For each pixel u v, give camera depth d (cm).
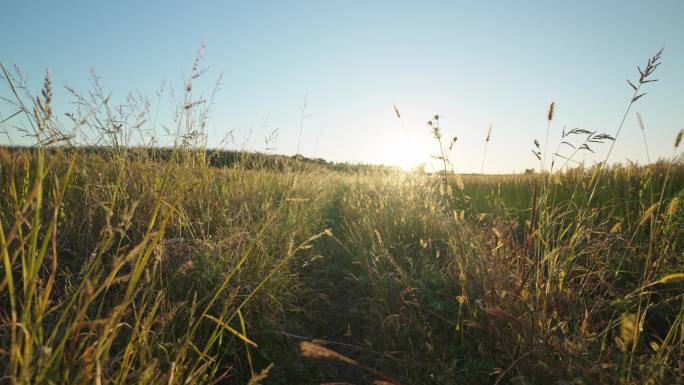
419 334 264
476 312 252
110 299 225
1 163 293
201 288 250
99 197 299
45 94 135
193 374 175
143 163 350
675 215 302
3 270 224
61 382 136
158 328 196
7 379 115
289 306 308
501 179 966
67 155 332
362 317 316
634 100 225
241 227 330
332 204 863
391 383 148
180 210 308
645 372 175
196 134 355
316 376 246
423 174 688
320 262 446
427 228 456
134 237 269
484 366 223
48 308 201
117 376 146
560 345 199
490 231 347
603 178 504
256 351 250
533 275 254
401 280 307
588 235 252
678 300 262
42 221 260
